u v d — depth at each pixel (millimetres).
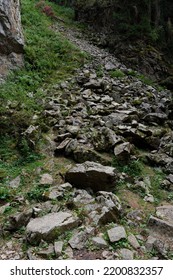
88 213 6031
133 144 9430
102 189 6969
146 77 19141
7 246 5395
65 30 22172
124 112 11172
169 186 7617
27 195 6805
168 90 18359
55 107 11414
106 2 23203
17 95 11945
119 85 15164
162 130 10367
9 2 13961
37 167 8039
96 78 15273
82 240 5305
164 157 8859
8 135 9258
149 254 5188
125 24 20938
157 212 6477
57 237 5391
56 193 6656
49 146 9016
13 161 8352
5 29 13609
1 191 6918
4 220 6066
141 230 5848
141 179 7742
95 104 12094
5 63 13547
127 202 6793
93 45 21250
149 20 20953
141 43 20578
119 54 20297
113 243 5273
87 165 7352
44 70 15203
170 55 21438
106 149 8648
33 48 16047
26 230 5551
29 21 19625
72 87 14148
